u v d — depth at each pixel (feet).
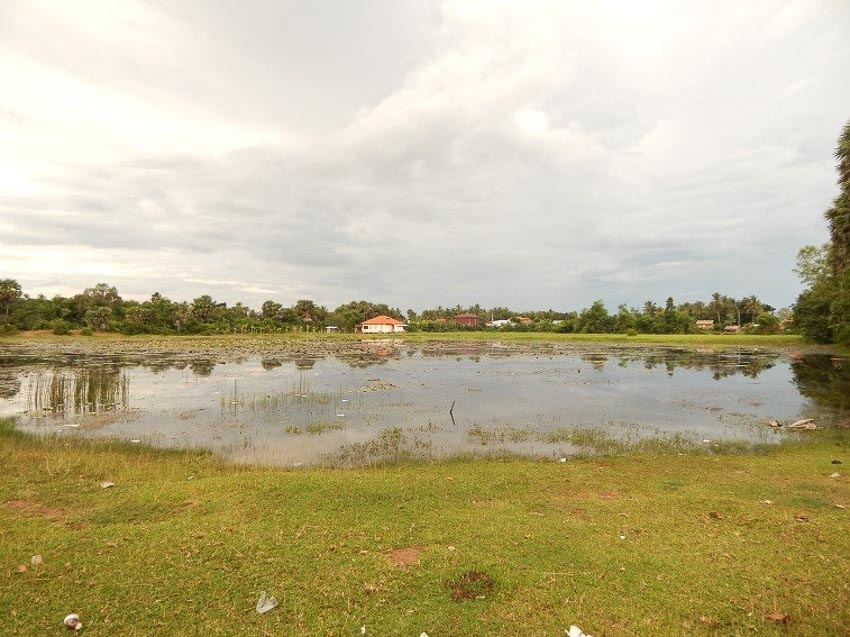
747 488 34.68
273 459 45.83
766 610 18.66
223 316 388.78
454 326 422.82
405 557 23.04
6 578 20.51
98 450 46.93
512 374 120.67
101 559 22.27
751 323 387.55
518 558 22.79
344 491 32.37
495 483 35.45
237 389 94.53
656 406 76.89
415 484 34.50
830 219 114.62
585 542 24.64
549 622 17.97
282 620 18.02
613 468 40.70
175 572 21.18
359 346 237.04
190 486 33.78
